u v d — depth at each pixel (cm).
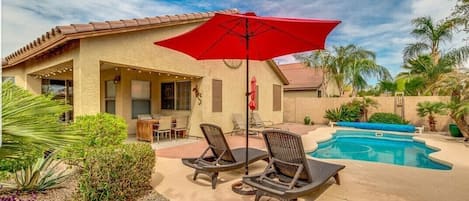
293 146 409
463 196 451
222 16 398
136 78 1200
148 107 1259
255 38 518
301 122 1964
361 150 1092
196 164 527
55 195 413
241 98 1371
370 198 443
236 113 1327
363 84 2106
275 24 421
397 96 1636
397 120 1532
